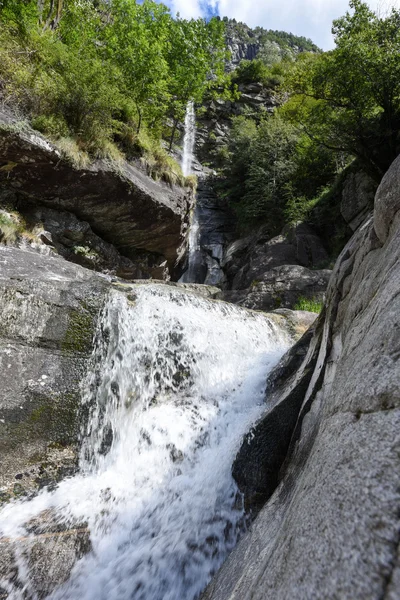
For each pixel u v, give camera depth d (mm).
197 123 32875
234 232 23688
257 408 3406
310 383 2646
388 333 1130
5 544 2215
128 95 10258
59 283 3627
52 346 3268
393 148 13688
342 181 16547
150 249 11531
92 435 3156
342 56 13109
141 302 4113
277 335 5426
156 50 10906
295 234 15555
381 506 668
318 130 14789
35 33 8516
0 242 6891
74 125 8297
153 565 2236
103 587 2156
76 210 8836
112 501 2707
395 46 12664
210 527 2393
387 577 558
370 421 923
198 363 4188
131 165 9930
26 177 7664
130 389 3602
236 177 25641
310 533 811
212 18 14445
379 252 2062
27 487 2658
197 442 3271
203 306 4781
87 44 10172
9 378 2945
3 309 3150
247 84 36031
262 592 887
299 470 1895
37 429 2918
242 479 2533
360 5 13672
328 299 2957
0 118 6824
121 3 11398
